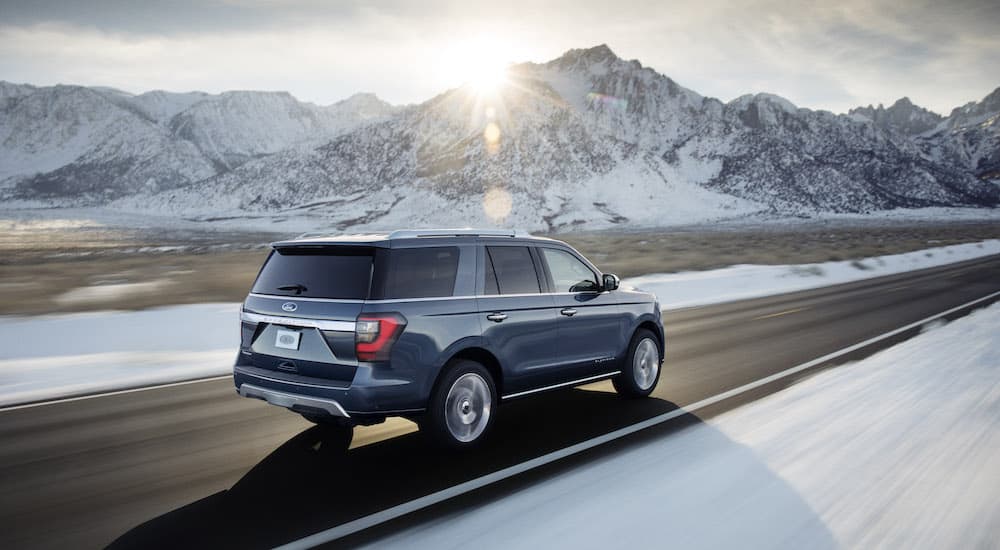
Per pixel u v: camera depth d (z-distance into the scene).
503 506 4.62
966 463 5.35
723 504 4.60
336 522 4.38
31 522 4.46
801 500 4.65
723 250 56.31
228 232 173.75
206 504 4.71
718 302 19.42
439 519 4.41
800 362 9.77
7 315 14.44
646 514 4.46
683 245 68.25
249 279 22.89
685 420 6.73
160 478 5.25
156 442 6.20
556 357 6.61
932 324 13.45
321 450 5.90
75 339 11.41
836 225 185.50
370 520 4.41
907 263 38.03
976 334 11.90
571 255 7.10
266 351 5.73
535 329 6.35
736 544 4.01
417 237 5.68
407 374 5.35
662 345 8.03
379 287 5.32
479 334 5.85
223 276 24.28
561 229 179.00
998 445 5.78
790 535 4.13
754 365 9.61
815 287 24.45
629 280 23.97
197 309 14.33
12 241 106.94
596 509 4.55
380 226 193.75
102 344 11.42
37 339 11.17
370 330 5.20
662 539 4.09
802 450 5.71
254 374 5.73
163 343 11.70
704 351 10.86
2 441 6.27
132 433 6.49
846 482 4.97
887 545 4.00
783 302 18.86
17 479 5.27
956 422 6.46
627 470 5.30
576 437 6.20
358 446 6.01
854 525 4.26
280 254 5.99
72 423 6.86
